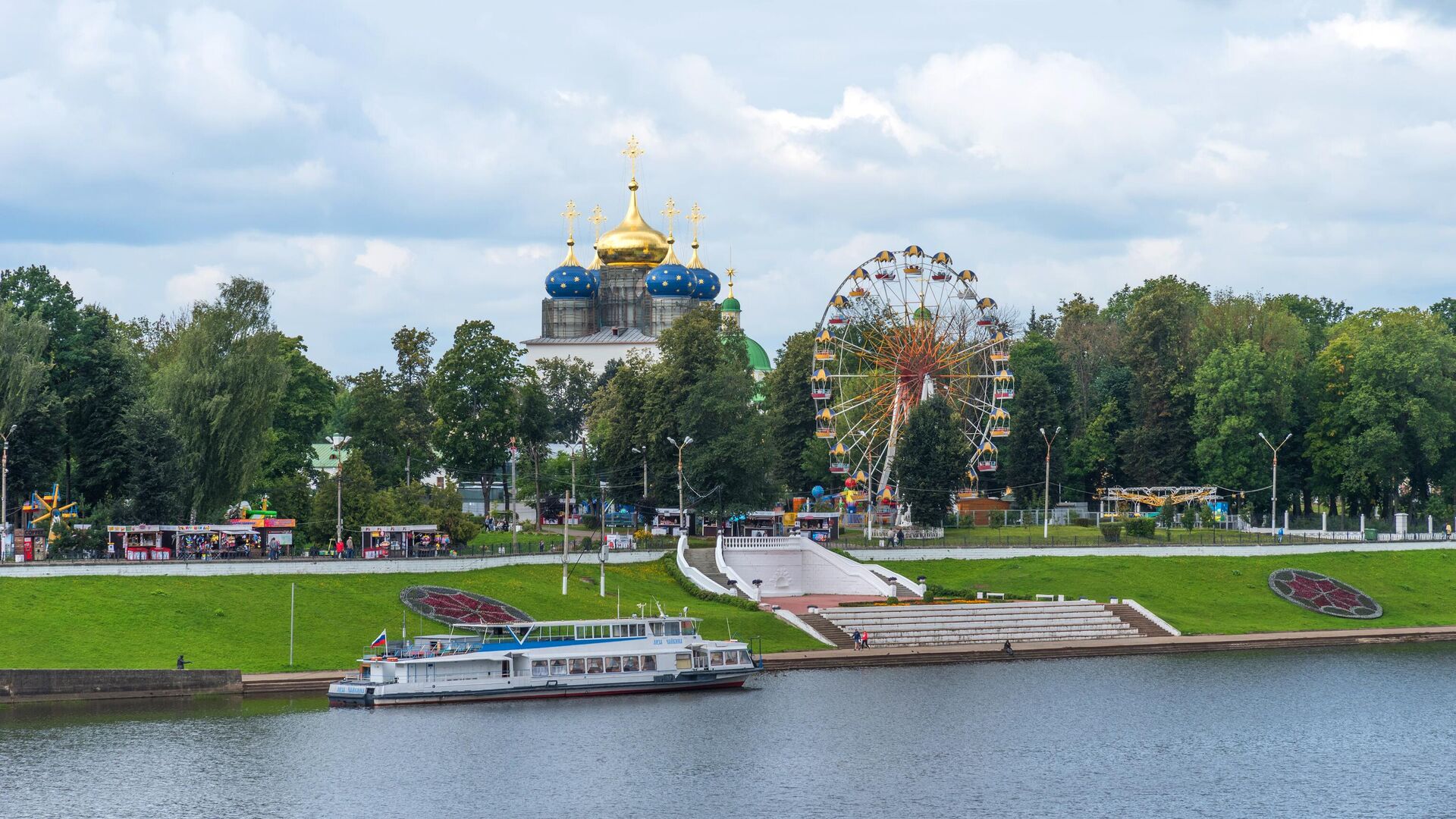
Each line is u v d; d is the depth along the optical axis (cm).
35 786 9506
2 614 12088
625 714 11919
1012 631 15450
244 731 10875
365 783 9831
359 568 14212
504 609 13988
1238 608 16838
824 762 10581
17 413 15000
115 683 11550
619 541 17138
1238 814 9506
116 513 14975
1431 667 14275
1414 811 9619
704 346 19825
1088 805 9688
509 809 9412
